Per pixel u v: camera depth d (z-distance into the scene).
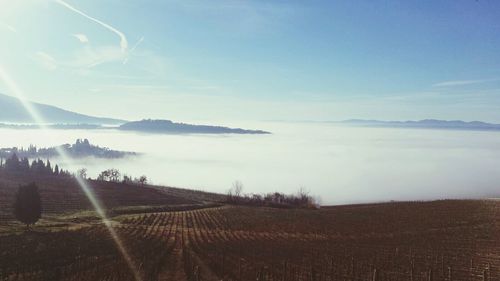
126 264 53.09
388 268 53.38
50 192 179.75
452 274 50.28
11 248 64.81
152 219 127.62
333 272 50.53
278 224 118.06
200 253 65.06
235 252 67.12
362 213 137.75
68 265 53.28
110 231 91.81
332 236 93.44
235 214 145.25
